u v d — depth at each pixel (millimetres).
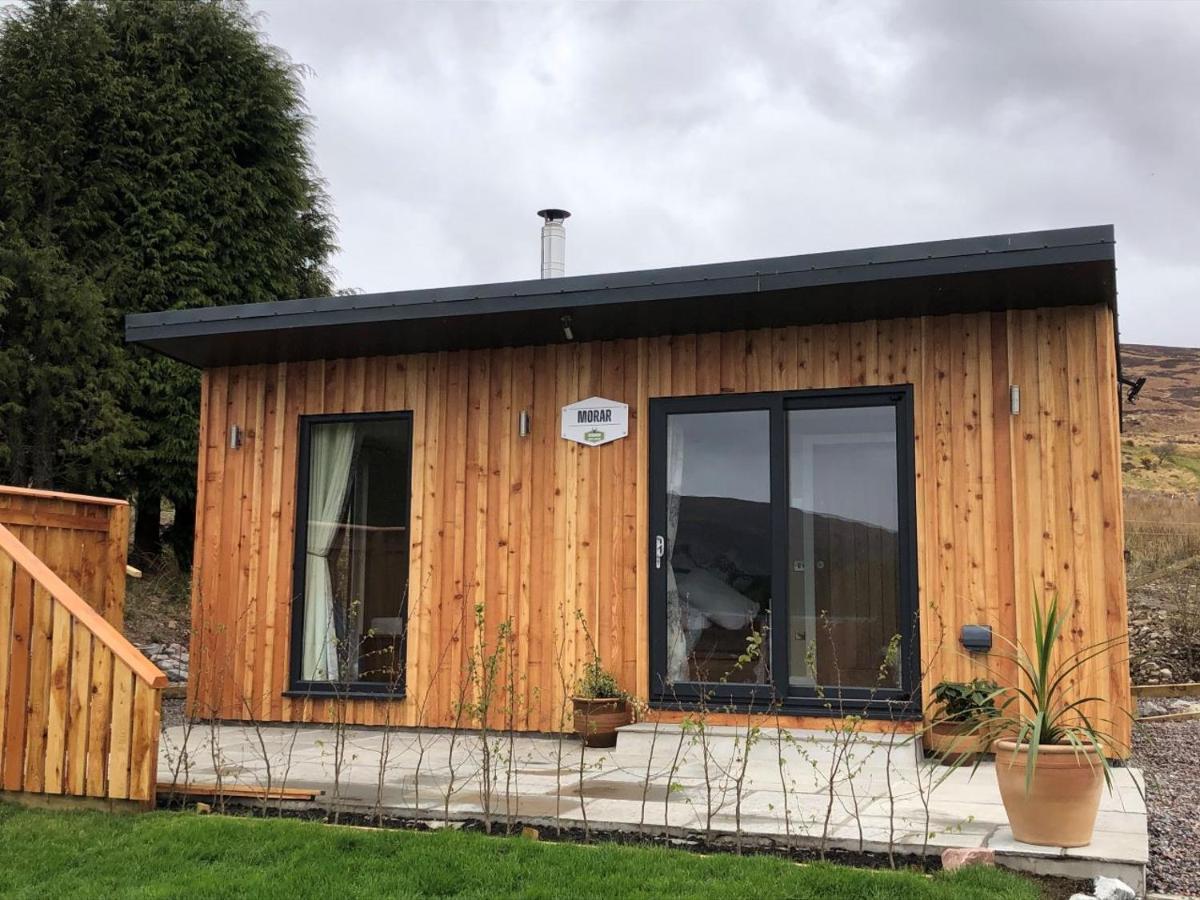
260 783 5492
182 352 7938
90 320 13711
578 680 7105
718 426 7082
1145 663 10891
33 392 13617
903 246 5773
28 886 3977
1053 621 4387
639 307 6500
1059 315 6289
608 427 7285
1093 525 6078
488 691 5441
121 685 5145
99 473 14250
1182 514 18141
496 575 7445
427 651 7551
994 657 6180
